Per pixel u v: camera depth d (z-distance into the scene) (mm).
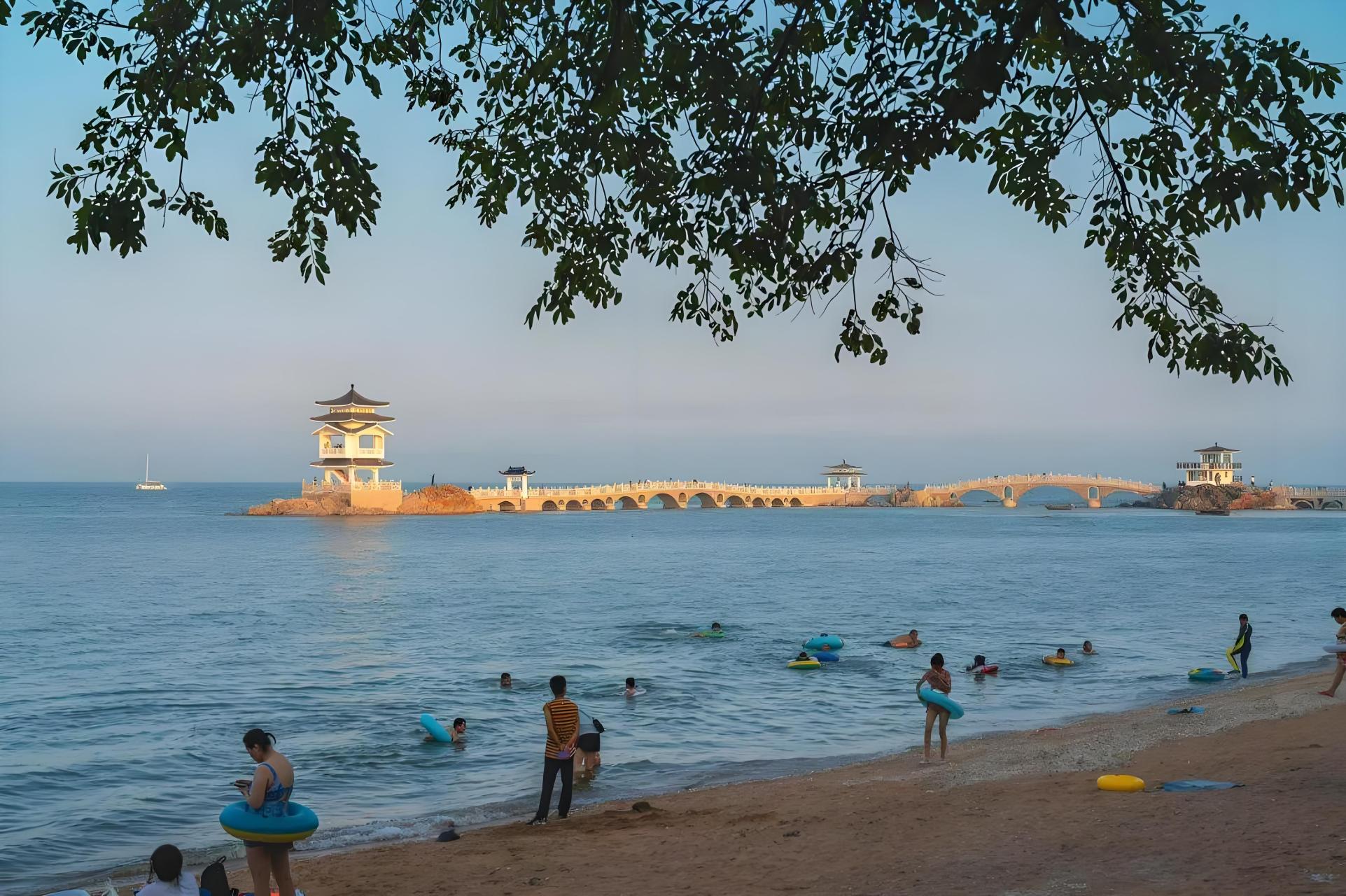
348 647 37688
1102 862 10273
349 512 177125
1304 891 8578
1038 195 9047
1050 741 20359
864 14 8297
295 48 8148
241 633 41781
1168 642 38469
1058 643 38188
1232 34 7656
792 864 11547
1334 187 7645
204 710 26188
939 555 91938
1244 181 7738
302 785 19031
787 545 108875
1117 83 7996
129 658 35188
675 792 18109
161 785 19250
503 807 17312
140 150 8195
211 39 7906
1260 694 25109
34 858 15180
